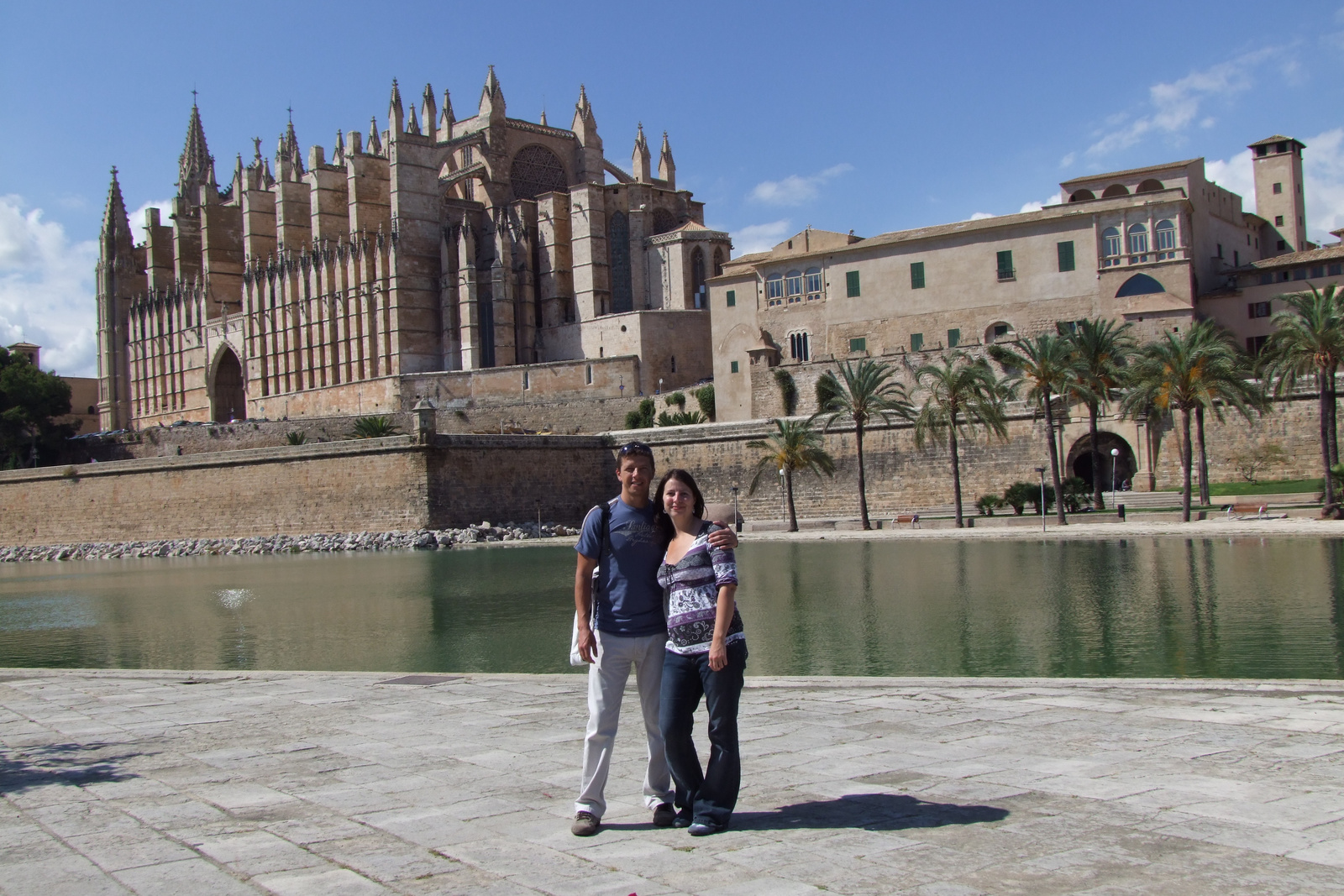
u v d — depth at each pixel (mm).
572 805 10336
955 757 11406
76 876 8516
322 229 135750
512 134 134125
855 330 91812
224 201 187375
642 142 140375
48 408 134000
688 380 114812
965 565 44688
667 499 10133
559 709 15508
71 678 21094
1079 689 15531
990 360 78875
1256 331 80438
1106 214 82250
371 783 11305
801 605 35094
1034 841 8516
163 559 85312
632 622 9922
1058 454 70188
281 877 8359
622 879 8125
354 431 108625
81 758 13117
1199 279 84812
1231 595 32000
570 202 126000
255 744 13625
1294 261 80438
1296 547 44344
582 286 122625
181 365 156750
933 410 66750
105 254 168250
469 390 116062
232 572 64938
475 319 119750
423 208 126125
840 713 14219
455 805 10375
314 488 85812
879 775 10797
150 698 17922
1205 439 65312
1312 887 7398
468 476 82875
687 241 120562
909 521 70125
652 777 10062
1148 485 69062
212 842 9312
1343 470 57219
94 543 95562
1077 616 29734
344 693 17781
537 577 50844
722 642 9477
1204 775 10281
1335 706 13508
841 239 100688
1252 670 21719
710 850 8742
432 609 39875
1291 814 8984
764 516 81625
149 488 94000
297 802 10617
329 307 131500
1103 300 82125
